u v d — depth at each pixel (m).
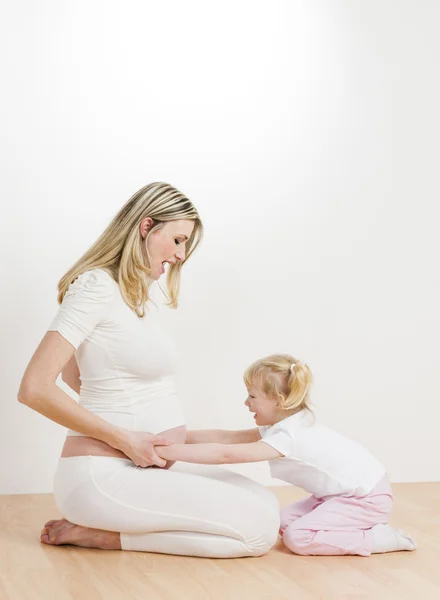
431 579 2.06
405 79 3.64
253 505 2.22
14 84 3.16
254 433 2.66
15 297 3.14
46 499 3.04
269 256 3.44
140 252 2.32
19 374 3.15
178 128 3.34
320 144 3.52
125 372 2.30
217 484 2.22
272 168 3.45
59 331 2.17
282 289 3.45
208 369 3.35
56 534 2.31
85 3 3.25
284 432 2.42
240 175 3.41
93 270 2.30
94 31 3.26
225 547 2.21
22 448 3.15
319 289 3.50
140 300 2.32
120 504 2.20
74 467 2.23
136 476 2.21
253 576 2.06
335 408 3.50
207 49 3.39
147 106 3.31
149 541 2.24
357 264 3.55
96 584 1.95
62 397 2.16
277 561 2.23
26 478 3.15
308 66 3.51
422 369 3.62
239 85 3.42
